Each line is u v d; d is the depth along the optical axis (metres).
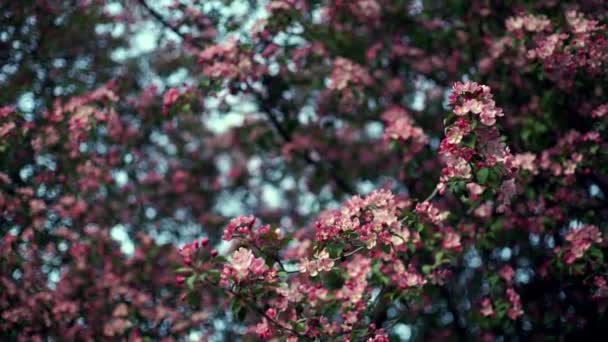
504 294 6.01
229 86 6.30
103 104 6.53
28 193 6.26
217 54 6.26
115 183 7.17
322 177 8.06
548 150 5.78
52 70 7.18
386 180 8.11
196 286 4.47
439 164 6.62
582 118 5.96
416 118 7.34
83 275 6.70
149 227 7.89
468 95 4.24
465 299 7.06
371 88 6.97
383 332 4.70
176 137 8.38
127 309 6.59
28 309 6.14
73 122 6.25
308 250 5.36
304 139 8.00
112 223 7.32
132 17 7.26
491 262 6.68
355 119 7.75
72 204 6.70
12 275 6.15
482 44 6.72
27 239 6.18
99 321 6.61
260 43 6.42
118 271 6.98
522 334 6.73
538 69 5.58
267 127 8.05
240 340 7.02
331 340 4.71
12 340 6.10
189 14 6.84
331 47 6.98
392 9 7.17
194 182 8.50
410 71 7.40
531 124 6.06
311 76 7.00
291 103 7.25
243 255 4.25
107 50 7.58
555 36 5.30
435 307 7.20
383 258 4.95
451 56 7.12
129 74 7.77
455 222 6.04
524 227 6.04
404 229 4.78
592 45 5.21
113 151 7.38
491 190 4.44
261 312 4.39
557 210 5.91
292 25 6.43
